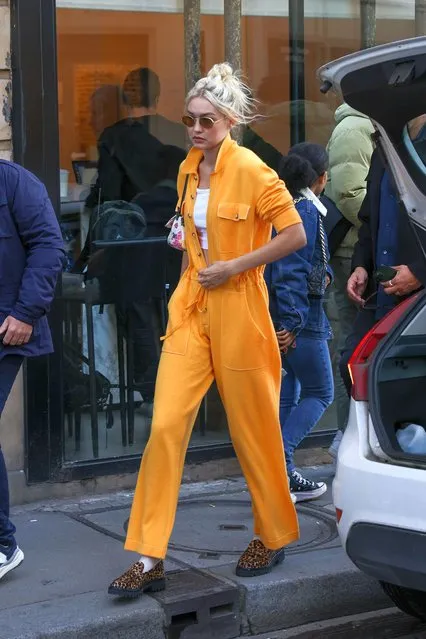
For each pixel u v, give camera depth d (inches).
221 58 362.0
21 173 259.4
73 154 332.8
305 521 315.0
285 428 323.9
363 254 297.0
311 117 379.9
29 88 313.9
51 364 323.9
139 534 249.8
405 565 209.8
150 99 347.3
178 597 253.6
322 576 268.8
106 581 267.1
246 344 252.8
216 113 248.1
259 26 368.5
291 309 301.9
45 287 256.2
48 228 258.1
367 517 216.1
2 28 309.0
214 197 251.0
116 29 338.6
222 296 251.8
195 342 254.2
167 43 350.0
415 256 279.4
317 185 314.3
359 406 228.7
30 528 306.8
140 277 345.1
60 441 328.2
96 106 336.2
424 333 241.4
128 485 340.8
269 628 263.3
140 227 346.0
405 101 216.4
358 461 221.0
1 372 259.4
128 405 343.6
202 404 354.9
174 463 248.8
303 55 377.4
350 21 385.1
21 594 258.4
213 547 292.0
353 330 295.0
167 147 351.3
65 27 328.2
